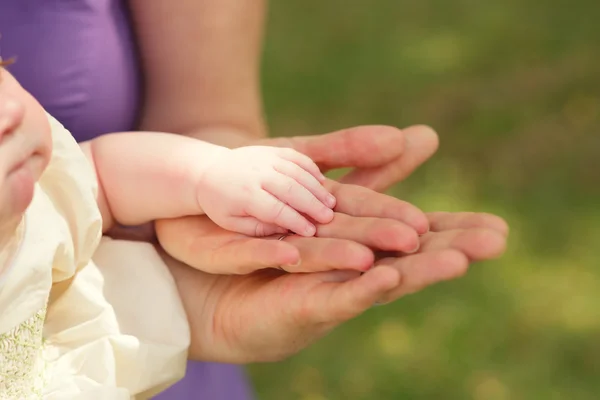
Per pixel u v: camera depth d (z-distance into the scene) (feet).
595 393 5.10
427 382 5.21
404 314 5.61
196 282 3.17
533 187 6.51
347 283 2.81
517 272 5.82
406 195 6.46
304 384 5.25
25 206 2.76
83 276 3.10
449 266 2.79
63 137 3.00
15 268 2.83
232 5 3.45
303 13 8.79
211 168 3.09
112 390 2.96
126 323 3.08
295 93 7.64
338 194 3.06
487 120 7.14
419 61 7.95
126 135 3.21
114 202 3.19
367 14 8.69
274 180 3.01
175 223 3.18
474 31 8.25
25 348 2.89
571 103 7.27
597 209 6.30
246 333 3.01
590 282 5.73
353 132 3.22
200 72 3.46
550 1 8.53
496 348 5.36
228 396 3.98
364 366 5.31
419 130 3.28
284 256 2.86
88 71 3.21
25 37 3.14
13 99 2.74
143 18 3.43
